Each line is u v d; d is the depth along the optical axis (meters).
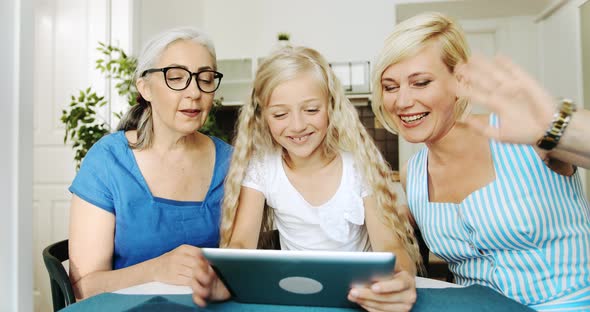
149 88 1.10
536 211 0.86
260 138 1.13
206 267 0.68
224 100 3.89
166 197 1.14
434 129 0.90
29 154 0.89
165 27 3.14
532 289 0.88
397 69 0.88
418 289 0.74
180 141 1.16
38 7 2.49
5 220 0.83
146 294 0.73
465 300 0.68
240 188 1.11
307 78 0.97
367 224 1.11
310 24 3.89
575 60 3.24
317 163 1.12
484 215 0.90
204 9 4.12
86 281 0.95
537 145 0.54
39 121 2.48
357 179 1.11
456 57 0.87
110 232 1.07
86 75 2.48
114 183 1.07
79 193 1.05
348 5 3.83
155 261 0.89
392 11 3.76
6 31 0.84
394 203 1.09
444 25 0.86
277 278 0.60
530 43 3.98
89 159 1.09
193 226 1.14
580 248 0.88
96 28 2.50
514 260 0.90
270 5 3.99
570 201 0.89
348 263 0.55
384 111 0.98
